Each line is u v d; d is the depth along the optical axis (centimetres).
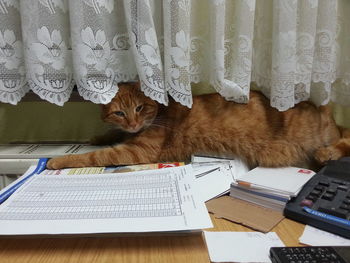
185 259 45
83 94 80
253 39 90
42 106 104
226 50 89
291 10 77
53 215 52
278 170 78
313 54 85
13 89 81
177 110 101
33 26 74
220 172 80
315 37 84
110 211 53
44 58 76
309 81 86
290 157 94
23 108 104
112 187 64
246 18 80
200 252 47
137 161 91
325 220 53
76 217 51
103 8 77
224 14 81
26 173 77
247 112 97
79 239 50
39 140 108
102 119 102
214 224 57
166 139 99
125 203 56
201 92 108
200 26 89
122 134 106
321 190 62
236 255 47
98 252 47
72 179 69
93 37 77
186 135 99
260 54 90
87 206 55
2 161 87
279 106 83
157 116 103
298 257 42
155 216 51
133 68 90
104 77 82
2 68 78
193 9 87
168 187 63
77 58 77
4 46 77
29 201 57
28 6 73
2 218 51
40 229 47
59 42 78
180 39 78
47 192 62
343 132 103
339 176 66
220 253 47
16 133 106
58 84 80
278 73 81
